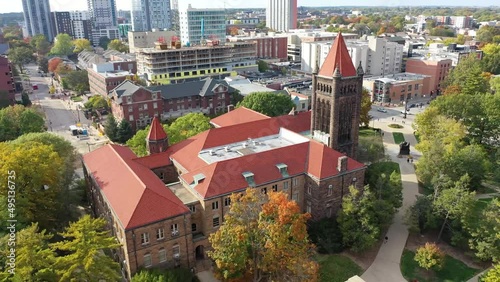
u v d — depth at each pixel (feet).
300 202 257.14
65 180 248.11
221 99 518.78
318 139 297.94
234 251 176.86
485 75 606.96
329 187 246.06
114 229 213.25
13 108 398.83
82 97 638.94
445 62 643.45
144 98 461.78
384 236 249.34
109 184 226.58
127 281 202.49
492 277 180.45
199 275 211.20
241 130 285.64
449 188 252.21
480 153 301.43
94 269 158.81
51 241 223.30
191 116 346.54
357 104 290.35
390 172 288.30
